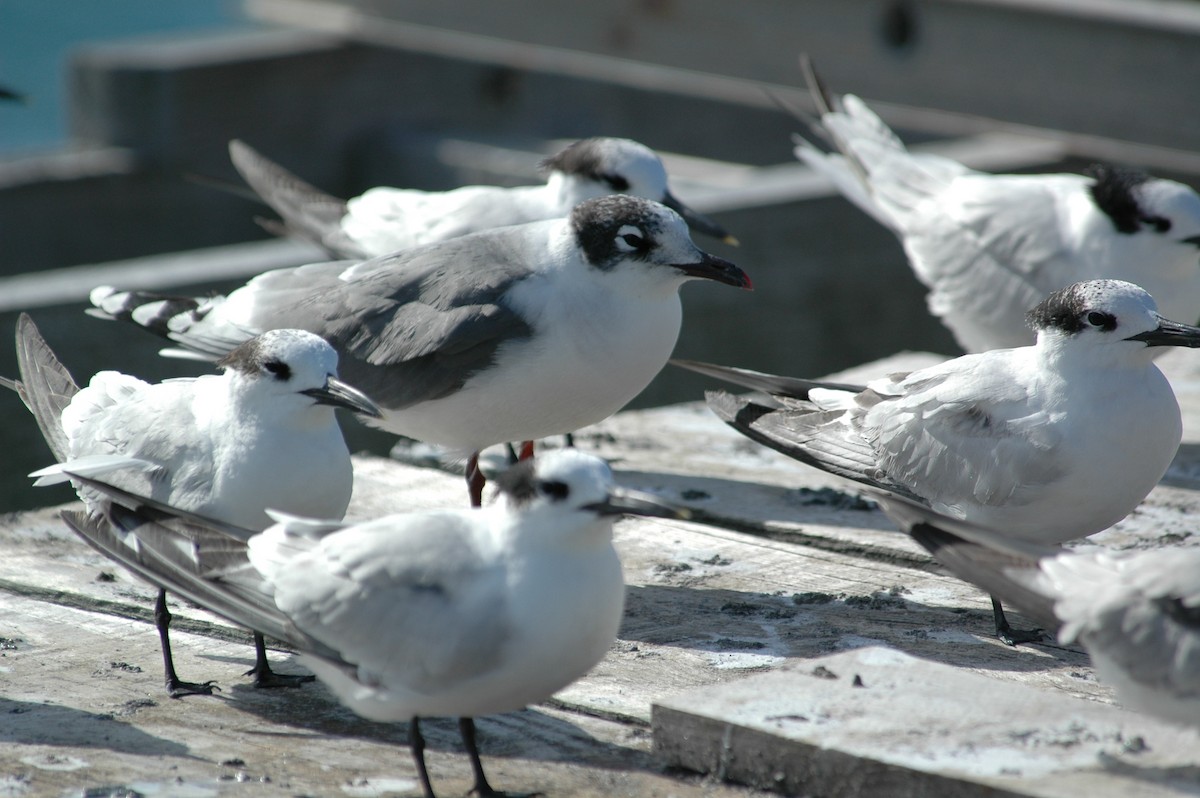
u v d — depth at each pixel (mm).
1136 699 8055
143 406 10203
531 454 13477
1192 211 13977
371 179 27688
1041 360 10625
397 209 15367
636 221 11508
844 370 21438
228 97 26094
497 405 11953
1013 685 8820
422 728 9406
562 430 12461
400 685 8219
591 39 27234
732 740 8492
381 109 27812
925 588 11438
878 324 21609
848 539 12180
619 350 11758
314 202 16219
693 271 11516
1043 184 15094
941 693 8742
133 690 9859
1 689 9789
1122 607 7895
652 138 27203
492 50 28047
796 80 25375
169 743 9094
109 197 25109
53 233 24672
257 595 8445
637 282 11625
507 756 9016
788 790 8320
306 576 8320
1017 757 7941
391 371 11938
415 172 27109
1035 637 10523
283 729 9359
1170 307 14422
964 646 10438
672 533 12578
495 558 8242
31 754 8883
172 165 25562
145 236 25547
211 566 8539
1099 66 22672
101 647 10523
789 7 25266
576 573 8180
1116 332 10273
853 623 10797
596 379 11859
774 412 11539
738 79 25969
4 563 11727
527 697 8398
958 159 22297
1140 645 7844
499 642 8094
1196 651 7723
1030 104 23406
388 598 8164
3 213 24203
